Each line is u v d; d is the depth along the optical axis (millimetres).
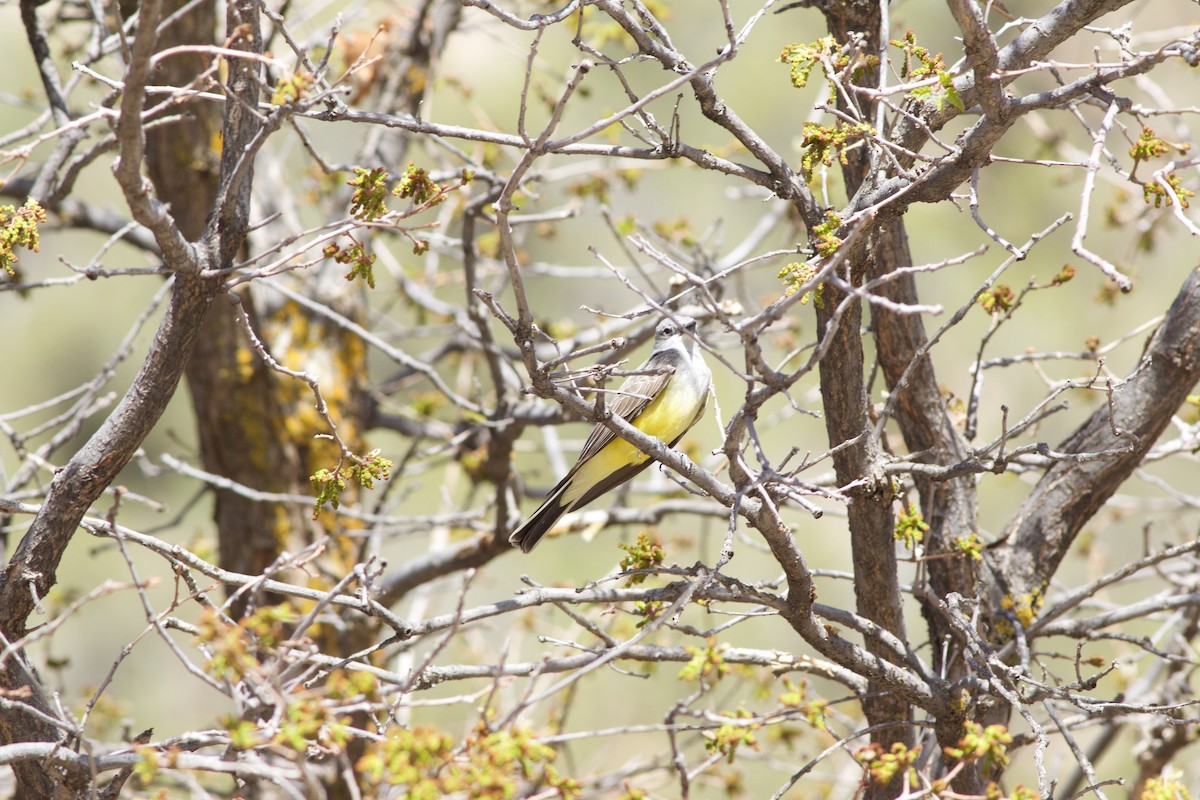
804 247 6941
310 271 12688
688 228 12836
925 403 8609
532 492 13047
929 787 5680
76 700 14570
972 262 19531
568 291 20797
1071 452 8781
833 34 7984
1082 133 17938
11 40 19438
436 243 13953
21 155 5945
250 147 6102
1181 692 10211
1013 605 8516
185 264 6195
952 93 6156
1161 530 18438
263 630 5352
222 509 12516
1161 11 19188
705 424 18938
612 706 17766
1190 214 13117
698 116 19531
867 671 7410
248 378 12156
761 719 6020
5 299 21125
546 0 12289
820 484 9922
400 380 14547
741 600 7164
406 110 12992
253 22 6512
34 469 9945
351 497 12602
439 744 5148
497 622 16516
